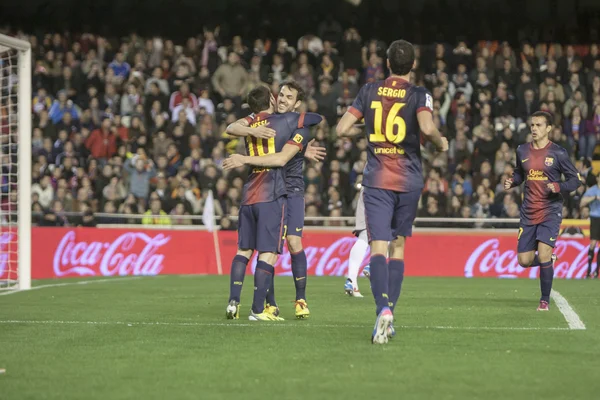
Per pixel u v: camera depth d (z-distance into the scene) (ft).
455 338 73.72
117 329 80.79
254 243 89.76
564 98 243.19
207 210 193.36
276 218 87.45
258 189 87.35
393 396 50.29
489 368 59.11
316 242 195.21
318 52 253.65
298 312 91.61
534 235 106.63
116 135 221.87
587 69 252.83
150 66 245.04
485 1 273.95
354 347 68.39
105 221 204.95
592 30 271.69
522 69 255.50
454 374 56.90
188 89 235.81
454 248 197.98
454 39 275.39
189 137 223.30
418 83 246.06
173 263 192.65
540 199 106.01
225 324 84.79
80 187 207.41
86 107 231.50
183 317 92.99
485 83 241.55
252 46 258.78
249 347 68.69
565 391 51.62
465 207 207.21
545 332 78.28
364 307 106.42
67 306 107.65
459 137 228.02
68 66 237.66
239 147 224.53
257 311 89.45
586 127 234.17
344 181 213.66
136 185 209.05
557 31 273.33
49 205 202.18
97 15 268.62
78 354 65.57
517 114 239.50
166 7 271.28
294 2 273.75
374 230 70.28
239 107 238.68
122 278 174.50
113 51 246.88
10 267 150.92
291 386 53.11
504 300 118.52
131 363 61.41
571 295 128.26
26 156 142.10
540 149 106.52
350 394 50.78
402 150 70.85
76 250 181.27
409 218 72.18
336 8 274.98
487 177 217.77
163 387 52.95
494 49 258.98
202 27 273.13
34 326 83.97
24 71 141.28
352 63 248.32
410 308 104.83
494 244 196.65
